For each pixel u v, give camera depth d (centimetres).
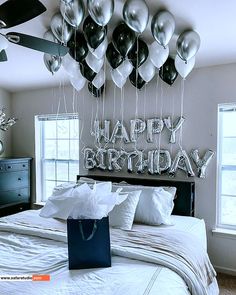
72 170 391
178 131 303
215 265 284
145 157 321
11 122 391
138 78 300
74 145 387
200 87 292
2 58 212
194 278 162
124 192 265
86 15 199
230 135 290
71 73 270
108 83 345
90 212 168
